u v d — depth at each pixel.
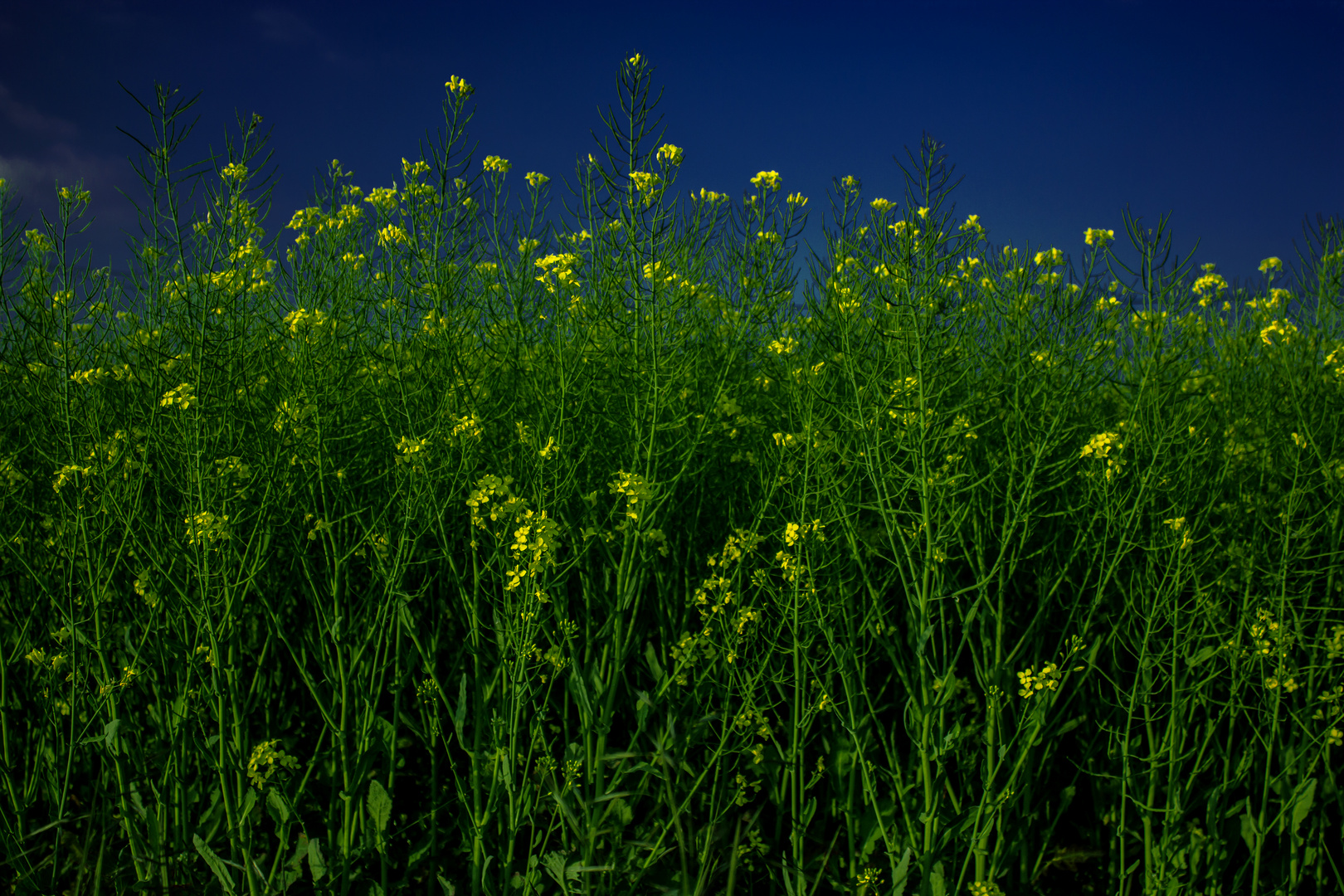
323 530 2.52
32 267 2.76
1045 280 3.15
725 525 3.13
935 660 2.46
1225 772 2.42
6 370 2.67
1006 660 2.43
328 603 2.77
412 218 2.69
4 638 2.74
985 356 3.04
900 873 2.25
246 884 2.43
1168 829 2.36
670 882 2.45
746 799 2.58
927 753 2.23
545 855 2.29
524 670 2.21
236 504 2.43
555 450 2.45
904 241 2.28
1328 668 2.42
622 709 2.72
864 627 2.48
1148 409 2.61
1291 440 2.96
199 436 2.22
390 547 2.52
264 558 2.45
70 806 2.66
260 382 2.84
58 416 2.54
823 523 2.45
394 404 2.62
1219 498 2.99
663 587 2.74
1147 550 2.42
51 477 2.71
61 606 2.36
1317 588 2.93
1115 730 2.54
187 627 2.44
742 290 3.27
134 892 2.31
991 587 2.83
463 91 2.62
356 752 2.46
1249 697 2.76
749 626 2.42
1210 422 3.19
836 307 2.65
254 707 2.47
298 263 3.19
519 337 3.05
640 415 2.58
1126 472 2.45
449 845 2.69
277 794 2.38
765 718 2.38
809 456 2.41
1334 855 2.64
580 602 2.88
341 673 2.36
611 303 2.83
